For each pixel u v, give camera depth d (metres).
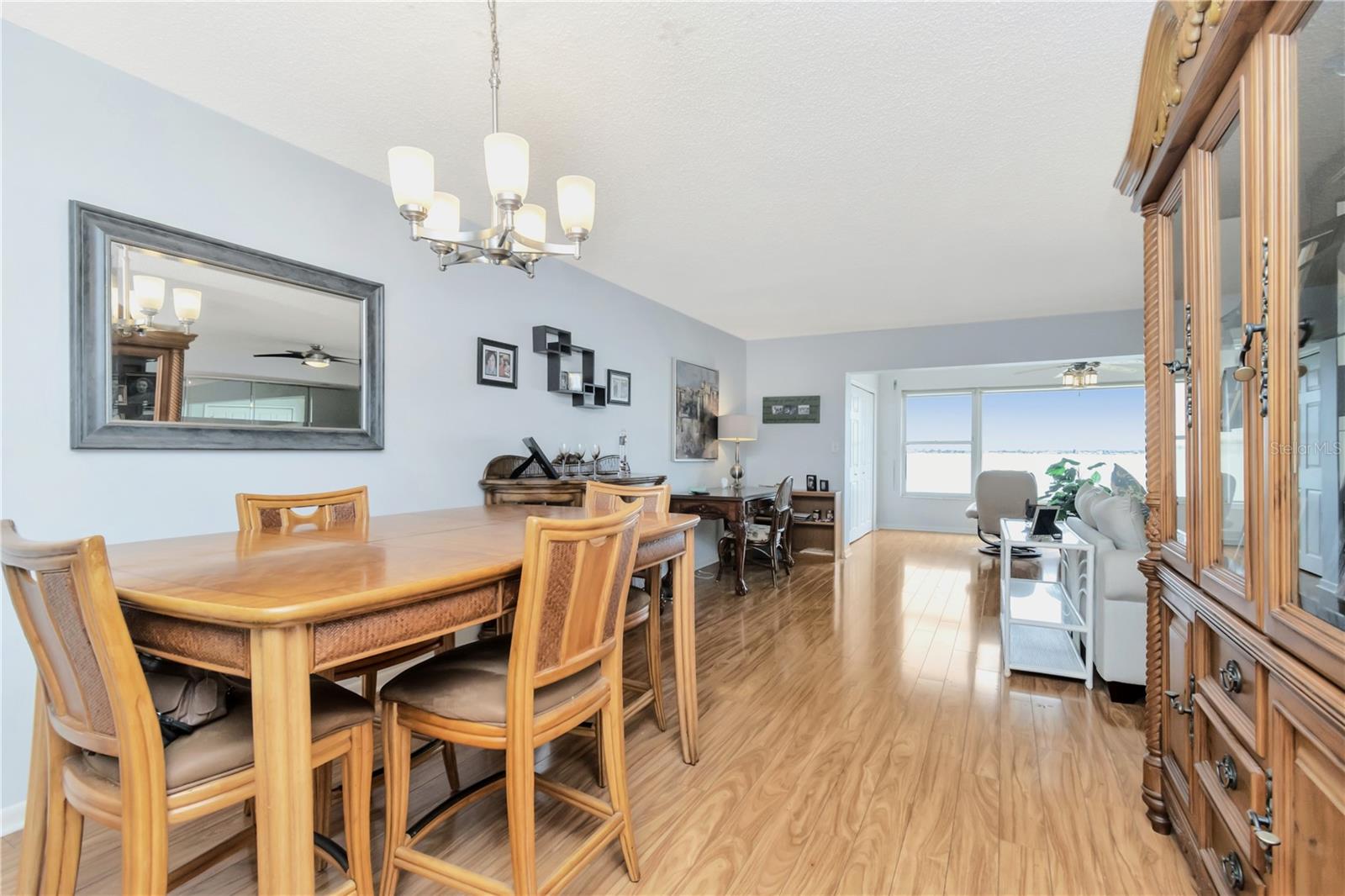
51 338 1.74
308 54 1.79
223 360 2.12
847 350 6.10
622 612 1.57
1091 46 1.72
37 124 1.71
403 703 1.34
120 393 1.87
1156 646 1.66
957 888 1.43
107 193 1.85
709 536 5.61
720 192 2.73
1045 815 1.72
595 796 1.84
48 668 1.11
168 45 1.76
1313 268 0.89
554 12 1.59
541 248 1.73
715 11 1.59
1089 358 5.15
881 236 3.31
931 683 2.74
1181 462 1.57
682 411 5.23
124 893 0.99
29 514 1.70
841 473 6.13
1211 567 1.25
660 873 1.50
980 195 2.76
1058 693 2.62
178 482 2.02
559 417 3.75
